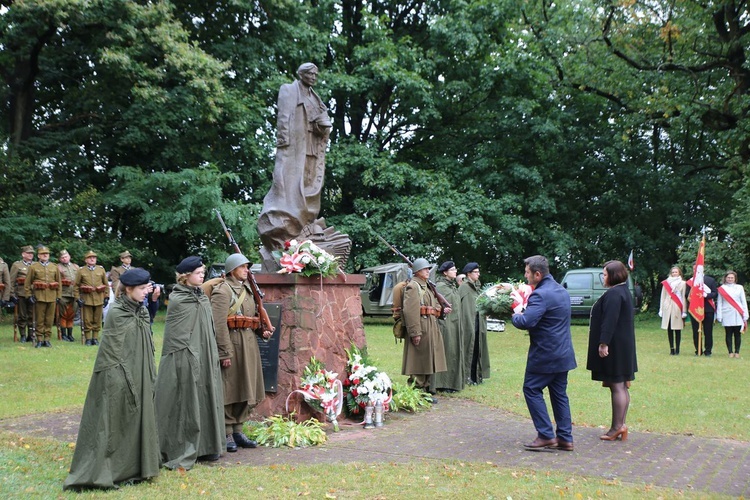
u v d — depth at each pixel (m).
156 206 22.33
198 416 6.25
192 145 23.89
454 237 26.66
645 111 22.72
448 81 27.66
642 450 7.14
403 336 10.07
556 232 27.16
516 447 7.21
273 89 23.52
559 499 5.36
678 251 24.45
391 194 25.67
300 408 8.14
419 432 7.96
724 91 21.81
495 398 10.12
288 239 8.96
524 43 26.39
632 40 22.73
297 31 24.02
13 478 5.64
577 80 24.84
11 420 8.25
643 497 5.45
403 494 5.43
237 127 22.52
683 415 8.83
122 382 5.57
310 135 9.30
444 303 10.10
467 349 11.21
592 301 23.48
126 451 5.59
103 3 20.03
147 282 5.78
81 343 15.38
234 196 25.58
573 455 6.90
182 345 6.31
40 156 23.19
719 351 16.17
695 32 20.86
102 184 25.25
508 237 26.44
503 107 27.31
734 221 22.58
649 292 32.34
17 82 22.91
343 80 24.42
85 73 24.14
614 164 28.00
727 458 6.86
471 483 5.77
